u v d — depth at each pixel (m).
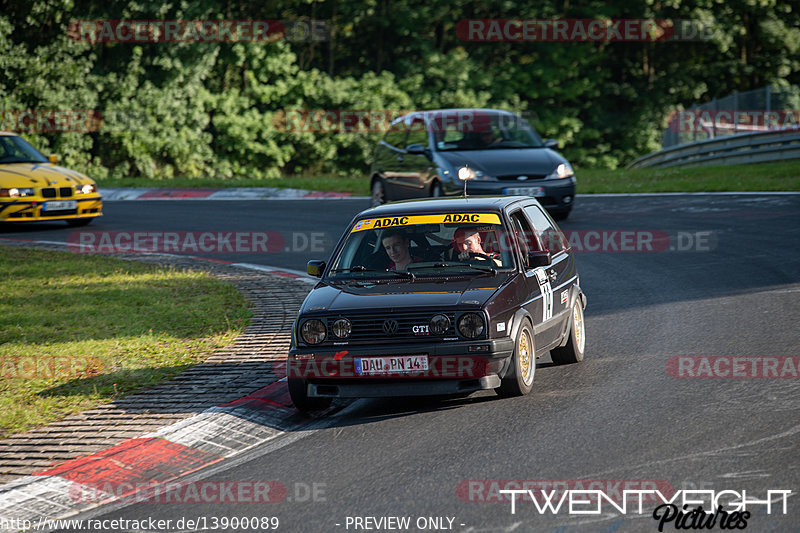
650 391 27.53
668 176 99.50
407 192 69.25
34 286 50.50
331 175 168.38
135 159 146.88
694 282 45.34
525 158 64.31
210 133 160.75
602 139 183.88
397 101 168.00
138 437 25.38
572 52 175.75
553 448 22.89
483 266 29.36
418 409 27.67
